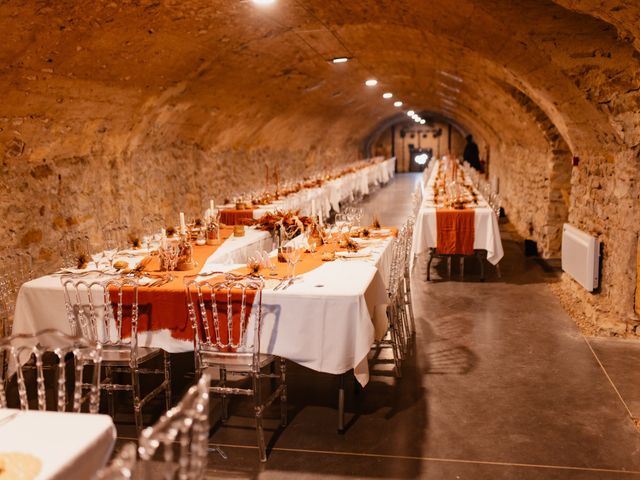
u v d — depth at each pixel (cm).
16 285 562
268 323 363
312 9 591
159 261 465
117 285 379
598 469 314
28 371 455
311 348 360
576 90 473
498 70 660
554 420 368
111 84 624
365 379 367
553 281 709
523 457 327
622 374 435
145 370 381
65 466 186
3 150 555
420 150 2986
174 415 177
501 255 708
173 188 920
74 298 388
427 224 719
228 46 688
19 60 478
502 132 1220
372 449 340
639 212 483
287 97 1138
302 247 505
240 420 378
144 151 832
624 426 359
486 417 374
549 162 805
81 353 242
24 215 586
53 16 444
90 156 702
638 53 412
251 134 1219
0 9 401
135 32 539
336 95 1350
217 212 835
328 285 377
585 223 603
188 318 370
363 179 1692
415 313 596
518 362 462
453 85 1088
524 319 569
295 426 368
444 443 344
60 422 215
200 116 924
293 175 1614
